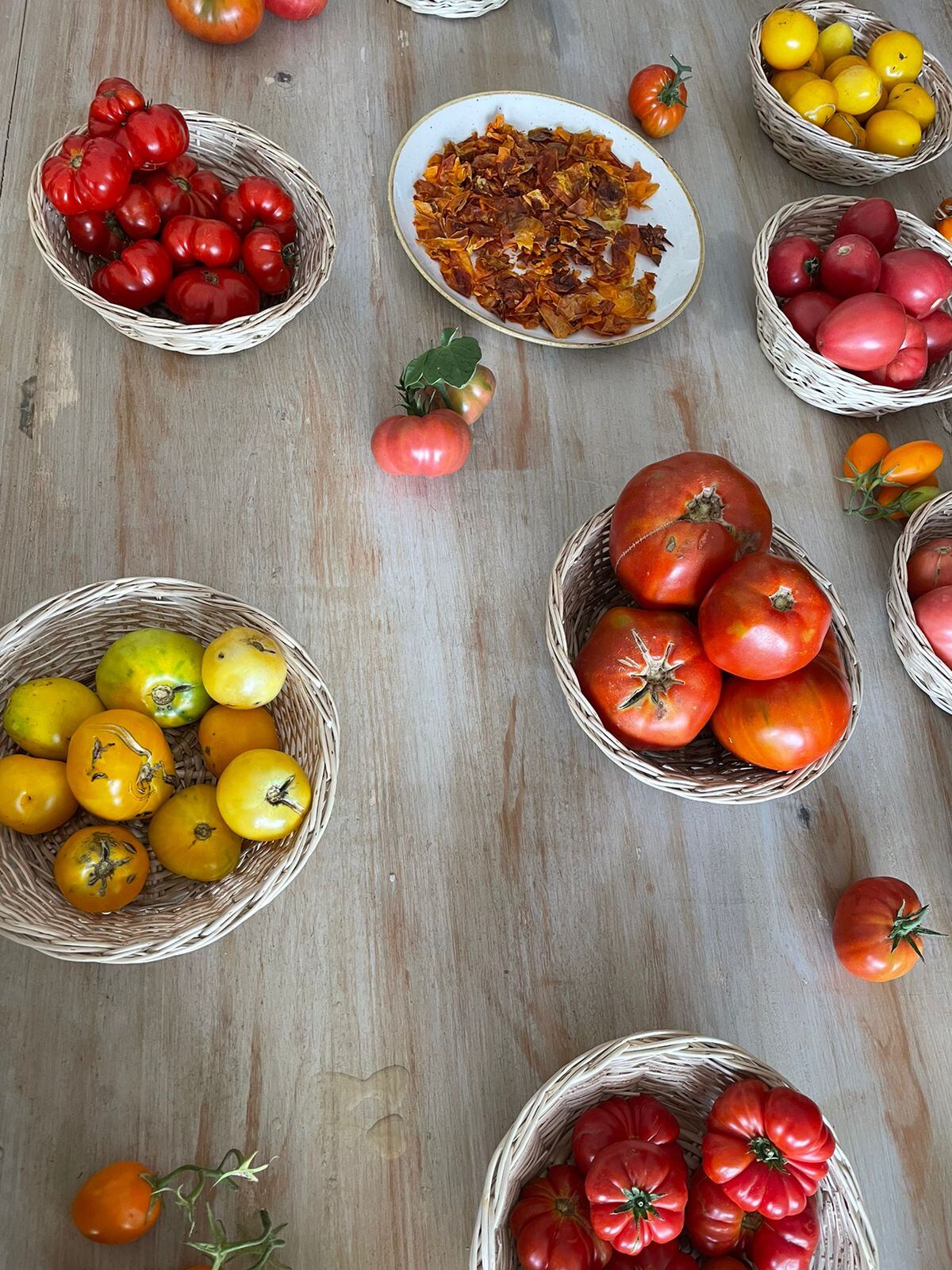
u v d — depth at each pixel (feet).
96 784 2.38
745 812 3.21
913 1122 2.87
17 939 2.22
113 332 3.45
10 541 3.07
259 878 2.50
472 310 3.63
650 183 4.05
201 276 3.18
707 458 2.86
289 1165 2.49
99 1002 2.57
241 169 3.59
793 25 4.38
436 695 3.16
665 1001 2.87
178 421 3.38
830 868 3.17
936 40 5.29
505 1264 2.28
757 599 2.59
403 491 3.47
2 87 3.77
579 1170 2.43
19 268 3.47
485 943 2.84
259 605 3.16
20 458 3.19
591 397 3.81
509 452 3.63
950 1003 3.05
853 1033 2.94
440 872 2.91
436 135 3.92
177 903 2.56
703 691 2.77
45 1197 2.34
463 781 3.05
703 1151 2.40
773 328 3.87
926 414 4.12
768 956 3.00
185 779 2.80
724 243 4.32
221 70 4.07
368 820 2.93
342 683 3.11
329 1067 2.61
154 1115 2.48
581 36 4.71
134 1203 2.22
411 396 3.28
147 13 4.09
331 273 3.75
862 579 3.70
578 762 3.16
